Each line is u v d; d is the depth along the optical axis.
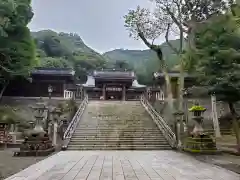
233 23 12.07
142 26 25.06
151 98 38.66
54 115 18.55
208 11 19.08
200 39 14.04
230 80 11.59
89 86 45.75
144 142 17.69
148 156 13.25
